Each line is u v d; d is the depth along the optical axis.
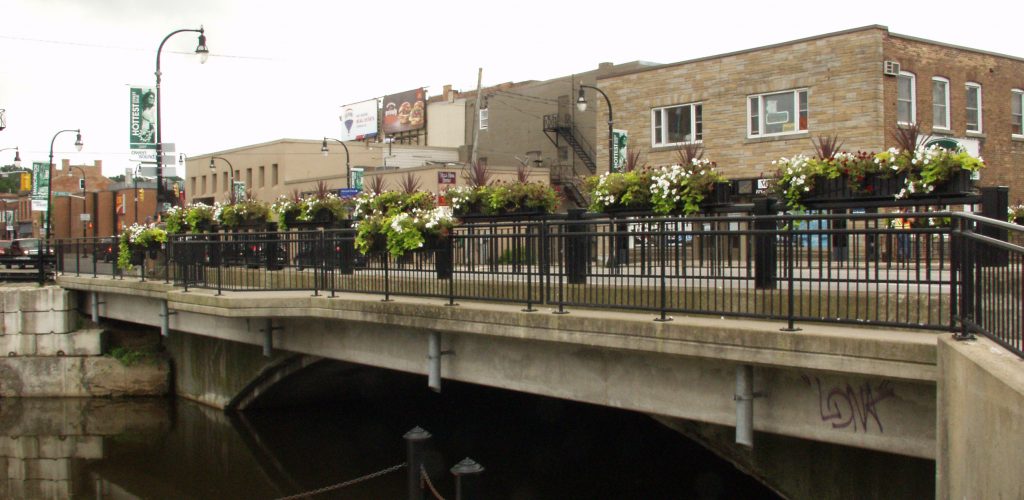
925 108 25.31
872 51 24.20
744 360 8.03
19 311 25.00
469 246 11.76
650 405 9.44
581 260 10.41
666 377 9.27
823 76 25.20
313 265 14.87
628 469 15.75
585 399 10.12
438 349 11.91
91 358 24.92
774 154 26.36
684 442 15.79
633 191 12.64
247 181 58.88
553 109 47.72
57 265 27.42
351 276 13.87
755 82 26.78
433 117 60.34
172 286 18.66
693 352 8.44
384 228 12.58
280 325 15.96
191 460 18.70
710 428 9.78
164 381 24.94
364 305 12.70
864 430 7.66
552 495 14.19
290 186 52.88
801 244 8.28
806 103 25.75
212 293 15.51
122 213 63.88
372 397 21.52
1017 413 4.56
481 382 11.48
